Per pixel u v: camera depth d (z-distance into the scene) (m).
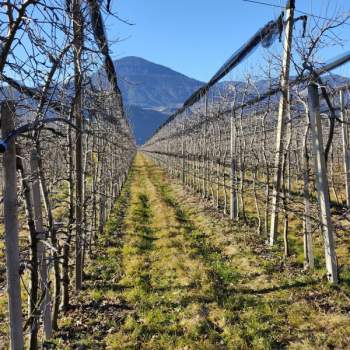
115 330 5.43
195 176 19.39
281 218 11.11
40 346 5.05
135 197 18.78
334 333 4.89
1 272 7.76
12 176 3.37
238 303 5.98
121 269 8.05
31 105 4.11
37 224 4.89
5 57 2.89
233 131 12.12
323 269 6.87
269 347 4.73
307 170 7.10
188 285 6.86
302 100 6.95
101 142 11.93
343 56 6.79
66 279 5.72
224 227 11.03
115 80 9.43
